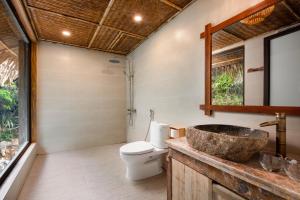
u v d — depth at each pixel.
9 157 1.99
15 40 2.33
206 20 1.81
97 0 1.94
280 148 1.06
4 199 1.30
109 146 3.65
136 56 3.49
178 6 2.06
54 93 3.23
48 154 3.11
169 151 1.45
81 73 3.50
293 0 1.13
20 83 2.57
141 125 3.29
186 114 2.11
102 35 2.91
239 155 0.96
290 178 0.79
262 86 1.30
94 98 3.64
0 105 1.81
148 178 2.19
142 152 2.06
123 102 3.97
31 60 2.99
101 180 2.12
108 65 3.79
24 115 2.78
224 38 1.58
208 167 1.07
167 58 2.47
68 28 2.64
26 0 1.92
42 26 2.56
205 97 1.79
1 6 1.78
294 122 1.15
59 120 3.28
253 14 1.35
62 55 3.31
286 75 1.16
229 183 0.94
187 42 2.08
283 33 1.18
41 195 1.78
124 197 1.77
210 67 1.72
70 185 1.99
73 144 3.42
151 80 2.92
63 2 1.97
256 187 0.82
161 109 2.64
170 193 1.44
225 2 1.60
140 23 2.49
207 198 1.07
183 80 2.16
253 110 1.35
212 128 1.49
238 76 1.47
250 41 1.38
